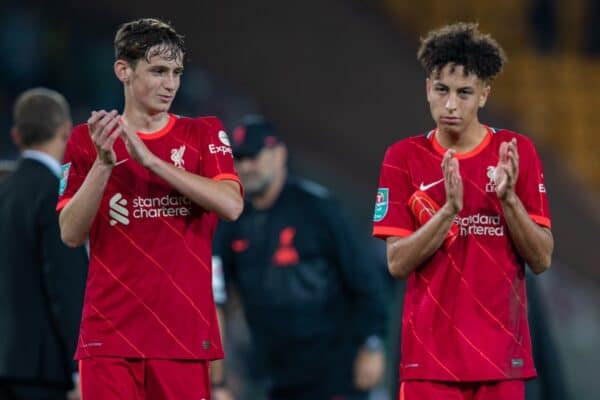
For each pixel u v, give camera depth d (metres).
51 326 18.64
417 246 13.83
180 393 14.13
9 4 38.75
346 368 22.72
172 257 14.15
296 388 22.58
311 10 39.50
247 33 37.84
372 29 41.50
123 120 14.32
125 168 14.20
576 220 45.00
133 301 14.06
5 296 18.55
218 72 37.78
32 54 40.75
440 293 14.14
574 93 51.09
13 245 18.59
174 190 14.23
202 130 14.53
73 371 18.55
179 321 14.10
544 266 14.15
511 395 14.08
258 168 22.06
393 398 19.55
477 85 13.93
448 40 13.96
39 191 18.62
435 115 14.06
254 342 22.73
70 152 14.54
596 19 52.25
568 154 49.72
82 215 13.69
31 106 18.97
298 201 22.42
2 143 39.88
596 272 45.16
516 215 13.70
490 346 14.01
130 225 14.16
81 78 41.19
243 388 33.12
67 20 38.66
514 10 51.41
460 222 14.18
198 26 36.78
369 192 41.41
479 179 14.22
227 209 14.01
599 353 44.97
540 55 52.00
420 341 14.17
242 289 22.61
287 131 39.94
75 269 18.47
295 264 22.28
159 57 13.98
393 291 28.67
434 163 14.41
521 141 14.42
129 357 14.02
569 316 45.06
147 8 35.91
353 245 22.47
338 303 22.67
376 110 40.56
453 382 14.09
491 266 14.12
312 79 39.56
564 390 18.09
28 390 18.72
